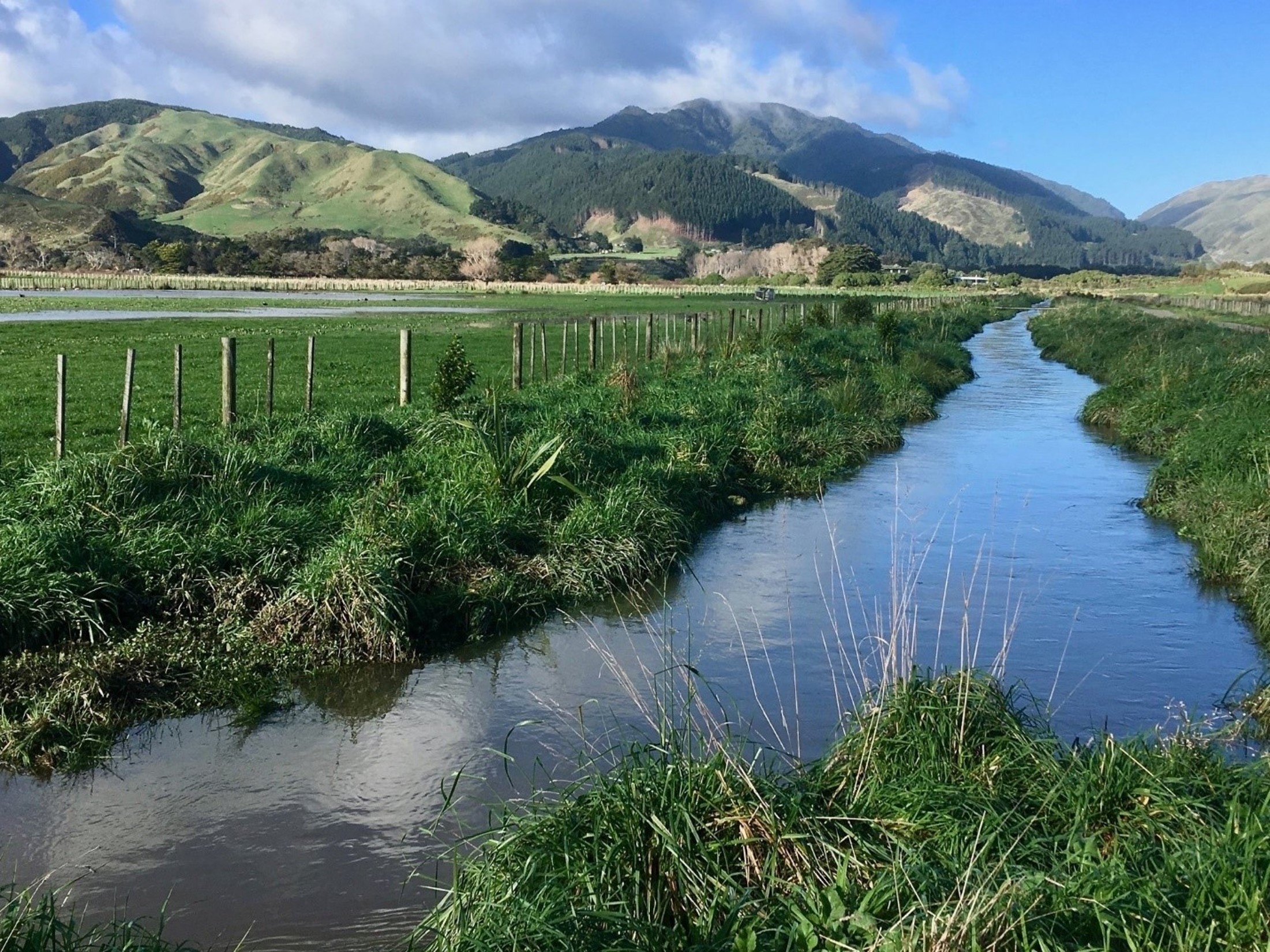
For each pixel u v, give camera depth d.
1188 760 6.10
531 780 7.20
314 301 86.69
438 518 11.62
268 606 10.05
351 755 7.88
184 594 10.12
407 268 175.25
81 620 9.28
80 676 8.50
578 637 10.42
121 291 105.69
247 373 28.97
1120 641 10.21
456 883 5.24
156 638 9.40
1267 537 11.91
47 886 6.06
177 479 11.83
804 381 25.14
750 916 4.80
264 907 5.90
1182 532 14.30
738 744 7.58
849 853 5.25
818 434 19.64
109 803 7.11
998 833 5.16
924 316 56.31
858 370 28.30
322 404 22.69
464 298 100.38
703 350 30.48
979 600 11.52
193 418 20.22
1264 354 24.16
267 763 7.73
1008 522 15.14
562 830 5.41
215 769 7.64
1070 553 13.47
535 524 12.55
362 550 10.38
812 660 9.65
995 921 4.36
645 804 5.42
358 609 9.82
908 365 31.47
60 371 13.07
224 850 6.50
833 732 7.95
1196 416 20.72
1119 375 29.34
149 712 8.54
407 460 14.31
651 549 12.65
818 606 11.33
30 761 7.66
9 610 8.91
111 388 24.67
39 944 4.79
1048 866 5.08
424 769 7.62
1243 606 11.30
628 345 39.19
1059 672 9.41
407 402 19.30
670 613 11.16
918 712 6.53
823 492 17.22
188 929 5.70
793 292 130.75
